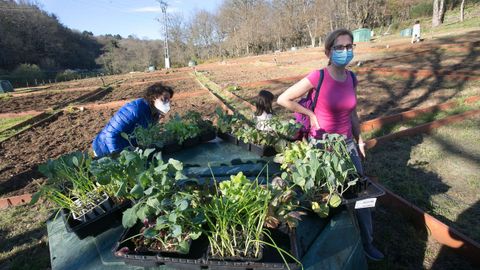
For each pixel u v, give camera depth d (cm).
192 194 173
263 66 1984
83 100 1248
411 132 482
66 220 188
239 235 159
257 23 4828
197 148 333
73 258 170
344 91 238
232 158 292
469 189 338
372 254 248
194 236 153
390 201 319
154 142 319
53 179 208
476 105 568
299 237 170
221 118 357
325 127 247
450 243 263
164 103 337
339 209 193
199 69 2523
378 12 3738
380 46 1703
